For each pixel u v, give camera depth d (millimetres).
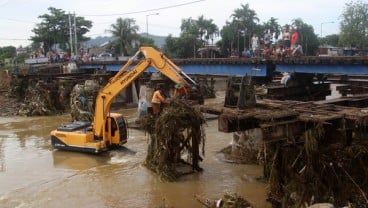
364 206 12148
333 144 12734
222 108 14297
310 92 29453
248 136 21125
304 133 12414
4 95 48469
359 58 25031
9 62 75500
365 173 12719
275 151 13891
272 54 34094
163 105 20547
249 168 20156
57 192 18250
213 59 36156
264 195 16484
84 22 91375
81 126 25500
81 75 48531
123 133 24562
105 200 17141
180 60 39594
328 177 12758
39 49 83562
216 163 21250
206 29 87938
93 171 20938
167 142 19141
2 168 22156
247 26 85125
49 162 22875
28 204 17000
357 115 12125
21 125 35531
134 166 21391
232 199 14367
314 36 81750
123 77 23828
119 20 88500
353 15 68500
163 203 16484
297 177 12953
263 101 15367
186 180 18906
